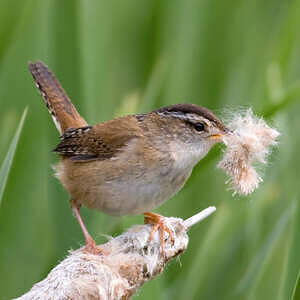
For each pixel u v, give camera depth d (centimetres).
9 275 1100
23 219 1130
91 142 927
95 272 700
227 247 1102
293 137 1185
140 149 905
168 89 1235
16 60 1164
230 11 1291
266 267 1038
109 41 1338
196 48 1283
